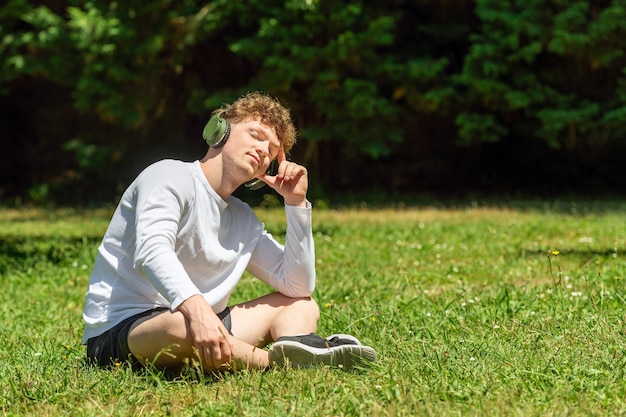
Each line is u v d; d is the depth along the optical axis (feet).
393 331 16.83
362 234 41.52
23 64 66.28
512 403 11.34
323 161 70.74
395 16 66.90
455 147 76.48
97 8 66.03
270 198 62.90
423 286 25.23
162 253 13.17
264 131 14.21
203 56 71.56
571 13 62.23
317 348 13.41
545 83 66.80
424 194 70.49
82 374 13.46
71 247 36.37
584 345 14.87
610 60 64.28
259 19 66.18
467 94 66.74
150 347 13.33
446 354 14.20
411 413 11.27
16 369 14.24
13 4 66.13
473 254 33.01
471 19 70.03
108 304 14.07
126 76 65.10
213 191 14.08
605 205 58.23
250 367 13.52
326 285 25.30
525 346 14.96
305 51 63.05
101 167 72.18
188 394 12.59
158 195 13.57
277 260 14.92
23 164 79.15
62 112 77.92
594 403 11.68
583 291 21.98
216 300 14.11
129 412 11.69
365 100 63.77
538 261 29.60
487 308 19.01
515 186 74.69
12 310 22.84
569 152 74.69
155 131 73.00
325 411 11.46
